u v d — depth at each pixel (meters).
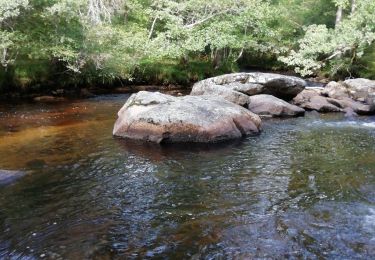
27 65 19.20
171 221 6.69
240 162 9.84
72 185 8.27
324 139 12.18
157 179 8.66
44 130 12.82
